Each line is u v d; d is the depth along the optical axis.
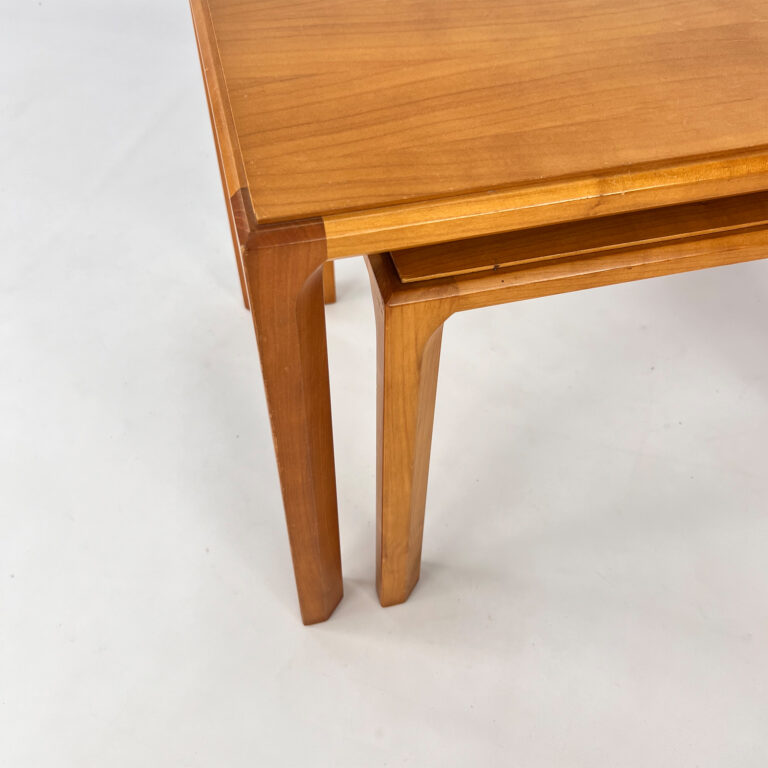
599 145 0.64
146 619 1.08
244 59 0.71
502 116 0.66
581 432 1.25
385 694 1.02
